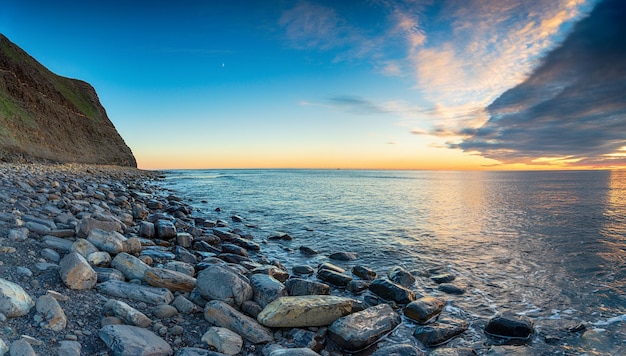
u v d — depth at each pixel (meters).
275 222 19.88
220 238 13.95
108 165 70.81
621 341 6.60
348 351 6.02
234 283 6.80
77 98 80.88
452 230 17.95
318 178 97.31
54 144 55.12
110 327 4.80
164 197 28.81
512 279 10.27
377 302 8.24
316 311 6.46
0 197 11.54
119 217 14.41
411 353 5.55
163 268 8.01
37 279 5.94
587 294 9.06
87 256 7.48
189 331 5.62
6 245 7.08
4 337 4.05
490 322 6.92
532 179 94.06
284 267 11.27
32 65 67.06
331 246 14.44
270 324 6.12
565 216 22.42
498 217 22.33
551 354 6.12
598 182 71.19
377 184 66.19
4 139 41.28
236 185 53.97
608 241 15.20
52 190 17.16
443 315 7.69
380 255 13.09
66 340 4.43
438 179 99.56
